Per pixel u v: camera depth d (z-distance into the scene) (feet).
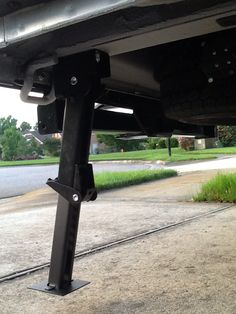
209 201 25.05
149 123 12.94
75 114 8.63
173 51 9.84
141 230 17.49
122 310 9.27
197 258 12.75
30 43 7.70
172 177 45.68
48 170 91.09
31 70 8.36
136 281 11.07
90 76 8.39
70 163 8.73
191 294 9.96
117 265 12.57
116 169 70.18
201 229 16.85
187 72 9.65
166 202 26.32
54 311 9.41
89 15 5.73
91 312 9.26
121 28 6.97
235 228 16.55
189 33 7.34
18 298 10.27
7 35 6.57
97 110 12.12
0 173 86.89
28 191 48.14
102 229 18.16
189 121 11.21
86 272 11.99
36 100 9.13
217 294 9.87
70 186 8.73
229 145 116.78
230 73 8.96
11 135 196.54
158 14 6.49
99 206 26.07
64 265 9.60
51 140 175.22
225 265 11.91
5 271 12.56
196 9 6.26
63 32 7.32
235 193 24.38
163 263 12.48
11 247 15.69
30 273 12.26
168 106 10.21
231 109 9.32
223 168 49.19
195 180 38.55
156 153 112.37
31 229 19.27
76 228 9.39
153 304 9.51
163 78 10.21
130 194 32.89
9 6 6.32
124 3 5.39
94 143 151.02
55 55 8.13
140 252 13.88
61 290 9.72
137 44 7.96
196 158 75.51
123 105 12.48
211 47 9.03
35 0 6.16
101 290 10.54
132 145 148.15
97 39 7.43
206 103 9.48
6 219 23.45
